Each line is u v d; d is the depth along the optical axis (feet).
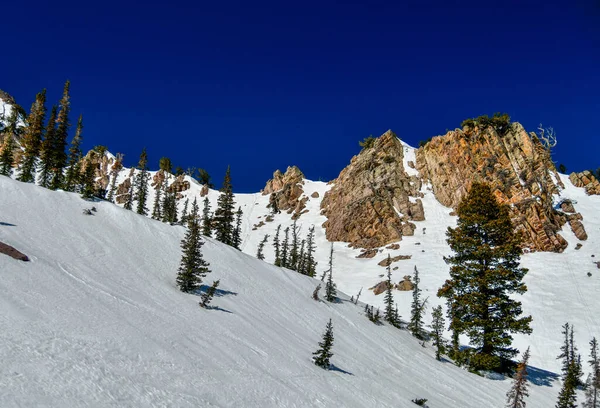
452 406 91.50
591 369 161.68
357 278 296.71
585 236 295.48
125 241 141.28
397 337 156.25
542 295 227.61
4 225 109.29
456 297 140.67
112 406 40.68
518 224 305.32
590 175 385.70
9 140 223.30
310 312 144.77
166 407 44.80
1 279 69.26
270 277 172.96
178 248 156.66
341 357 102.83
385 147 463.01
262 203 525.75
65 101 208.23
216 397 52.70
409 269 287.69
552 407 111.34
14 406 34.53
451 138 419.95
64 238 120.37
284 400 60.49
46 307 63.36
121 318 71.82
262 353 81.71
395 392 86.94
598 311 203.72
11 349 44.91
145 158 304.50
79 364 47.34
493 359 125.90
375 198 388.78
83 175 182.80
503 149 382.01
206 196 519.60
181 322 83.15
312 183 537.24
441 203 394.32
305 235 415.44
